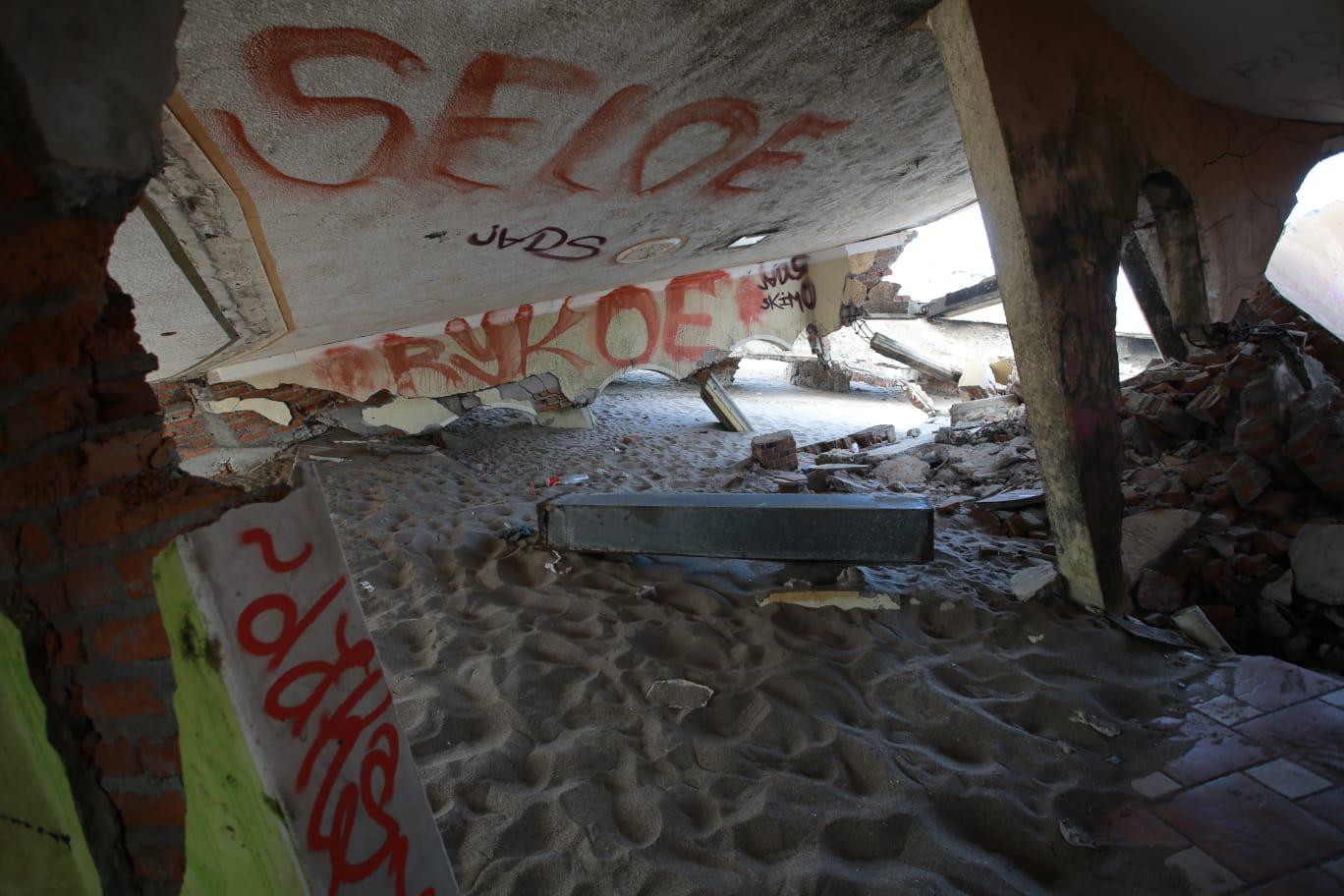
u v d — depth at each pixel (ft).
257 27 6.06
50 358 4.54
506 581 15.39
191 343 17.19
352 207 11.08
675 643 12.55
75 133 3.93
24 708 5.38
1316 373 17.85
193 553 4.12
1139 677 11.02
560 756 9.67
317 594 4.72
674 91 10.25
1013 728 9.94
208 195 9.07
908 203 25.70
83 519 4.62
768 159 14.97
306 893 4.48
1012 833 8.31
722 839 8.28
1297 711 9.78
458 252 16.06
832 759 9.56
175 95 6.74
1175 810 8.37
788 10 8.84
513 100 8.96
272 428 29.76
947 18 10.61
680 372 32.73
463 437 32.94
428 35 6.98
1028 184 11.14
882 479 23.59
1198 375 19.72
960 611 12.88
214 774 4.69
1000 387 41.98
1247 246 16.71
